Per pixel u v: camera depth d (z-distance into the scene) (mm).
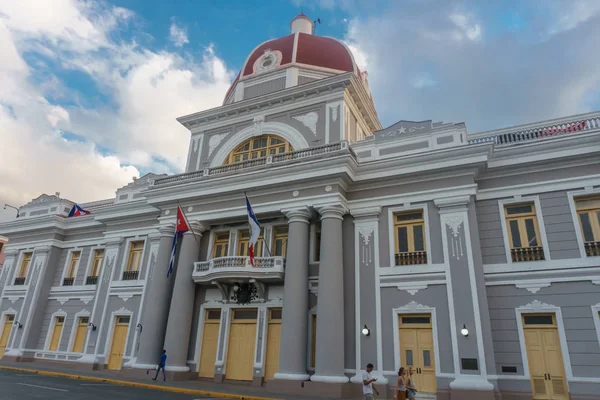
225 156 21297
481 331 13617
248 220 18047
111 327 21156
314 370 15797
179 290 18375
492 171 15992
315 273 16984
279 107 20984
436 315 14523
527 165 15516
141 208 22547
